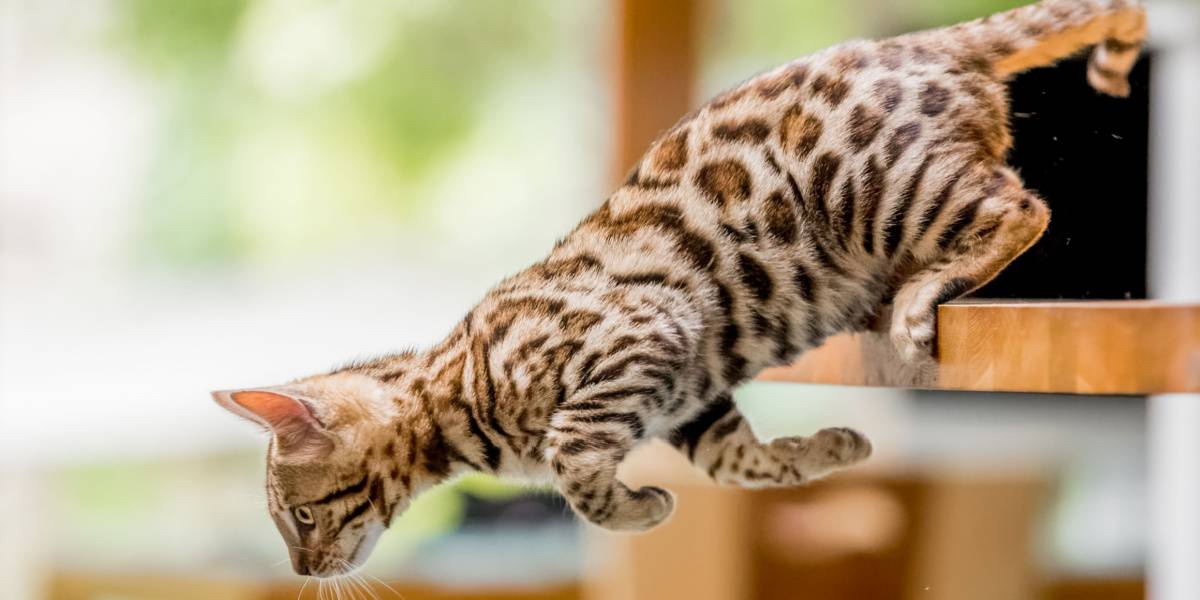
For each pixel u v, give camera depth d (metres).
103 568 7.09
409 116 11.80
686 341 3.52
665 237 3.64
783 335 3.66
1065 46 3.75
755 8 9.04
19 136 11.09
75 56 11.30
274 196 11.66
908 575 5.98
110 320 10.22
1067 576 6.48
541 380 3.55
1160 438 6.06
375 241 11.68
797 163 3.58
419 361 3.95
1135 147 4.13
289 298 10.62
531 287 3.73
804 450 3.93
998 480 6.15
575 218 11.30
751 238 3.60
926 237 3.51
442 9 11.70
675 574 5.90
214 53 11.56
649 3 6.28
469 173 11.77
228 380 9.02
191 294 10.79
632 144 6.34
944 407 8.06
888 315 3.60
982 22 3.76
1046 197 3.96
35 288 10.73
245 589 6.27
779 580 5.84
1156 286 4.61
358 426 3.89
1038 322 2.95
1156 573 6.12
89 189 11.22
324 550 4.02
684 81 6.33
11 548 7.79
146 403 8.91
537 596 6.55
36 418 8.73
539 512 6.94
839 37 8.63
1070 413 7.91
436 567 6.53
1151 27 4.46
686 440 4.05
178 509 8.18
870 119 3.53
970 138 3.52
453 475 3.88
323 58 11.69
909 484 6.02
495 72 11.77
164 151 11.46
